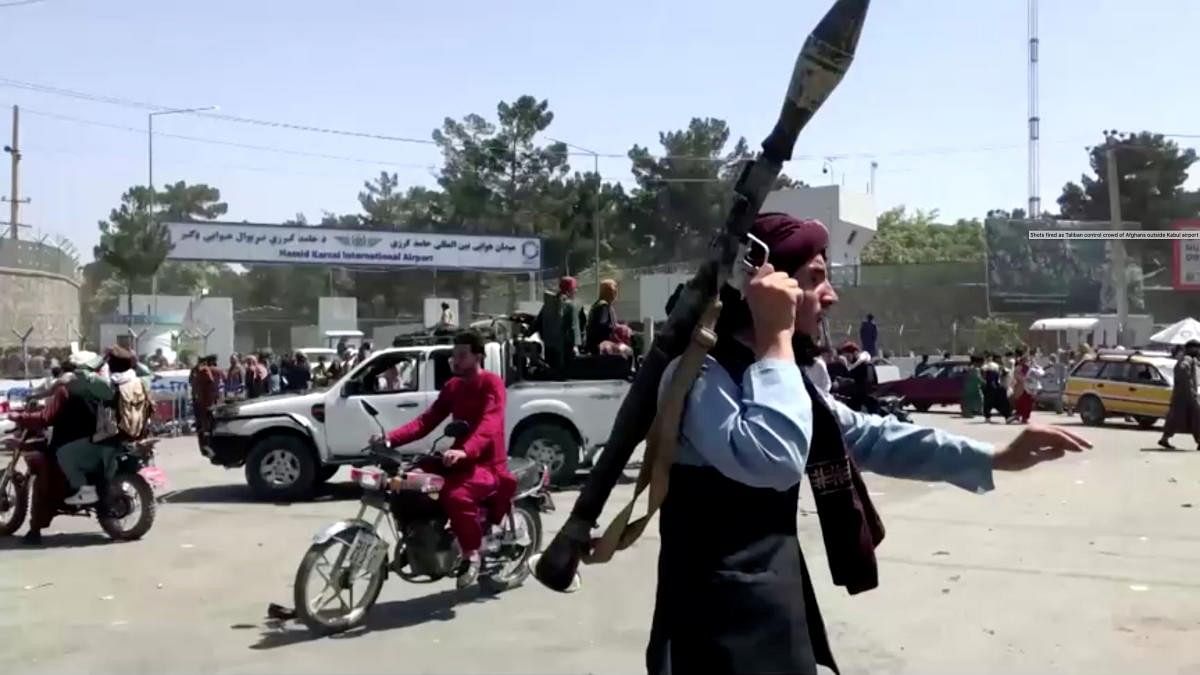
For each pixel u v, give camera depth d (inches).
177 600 308.5
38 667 243.3
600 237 2330.2
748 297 85.0
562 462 532.7
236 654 253.0
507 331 553.3
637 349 589.9
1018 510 461.4
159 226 1509.6
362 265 1572.3
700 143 2517.2
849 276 1932.8
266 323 2140.7
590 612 289.6
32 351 1063.6
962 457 101.1
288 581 333.1
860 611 285.6
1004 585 315.9
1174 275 1710.1
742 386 85.2
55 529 435.2
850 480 91.9
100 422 398.3
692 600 86.0
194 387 812.6
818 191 2140.7
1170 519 436.5
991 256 1737.2
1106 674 231.0
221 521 452.4
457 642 261.4
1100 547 374.9
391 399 518.0
